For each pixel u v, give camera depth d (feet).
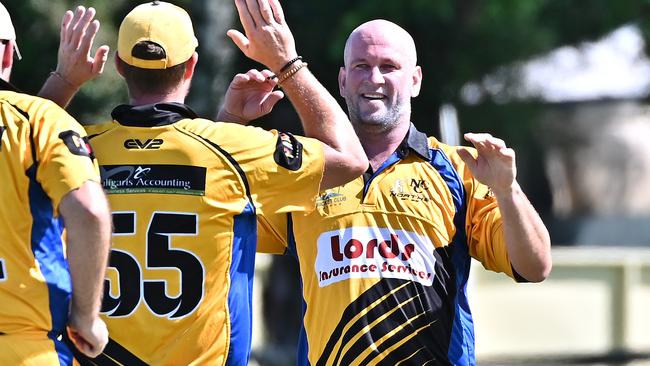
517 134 156.97
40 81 129.80
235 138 42.09
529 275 50.55
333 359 50.55
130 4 132.36
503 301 110.63
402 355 50.08
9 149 38.29
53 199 37.86
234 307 41.83
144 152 41.78
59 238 39.14
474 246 52.16
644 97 184.24
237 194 41.70
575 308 111.96
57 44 128.57
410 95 53.31
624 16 155.12
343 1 140.87
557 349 111.24
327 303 50.80
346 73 53.36
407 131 52.44
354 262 50.57
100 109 131.34
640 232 203.00
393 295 50.26
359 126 52.29
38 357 38.09
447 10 137.18
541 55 158.92
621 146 197.26
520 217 48.78
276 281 139.85
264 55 43.86
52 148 38.24
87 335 38.40
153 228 41.32
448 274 51.16
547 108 179.11
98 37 126.72
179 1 135.64
